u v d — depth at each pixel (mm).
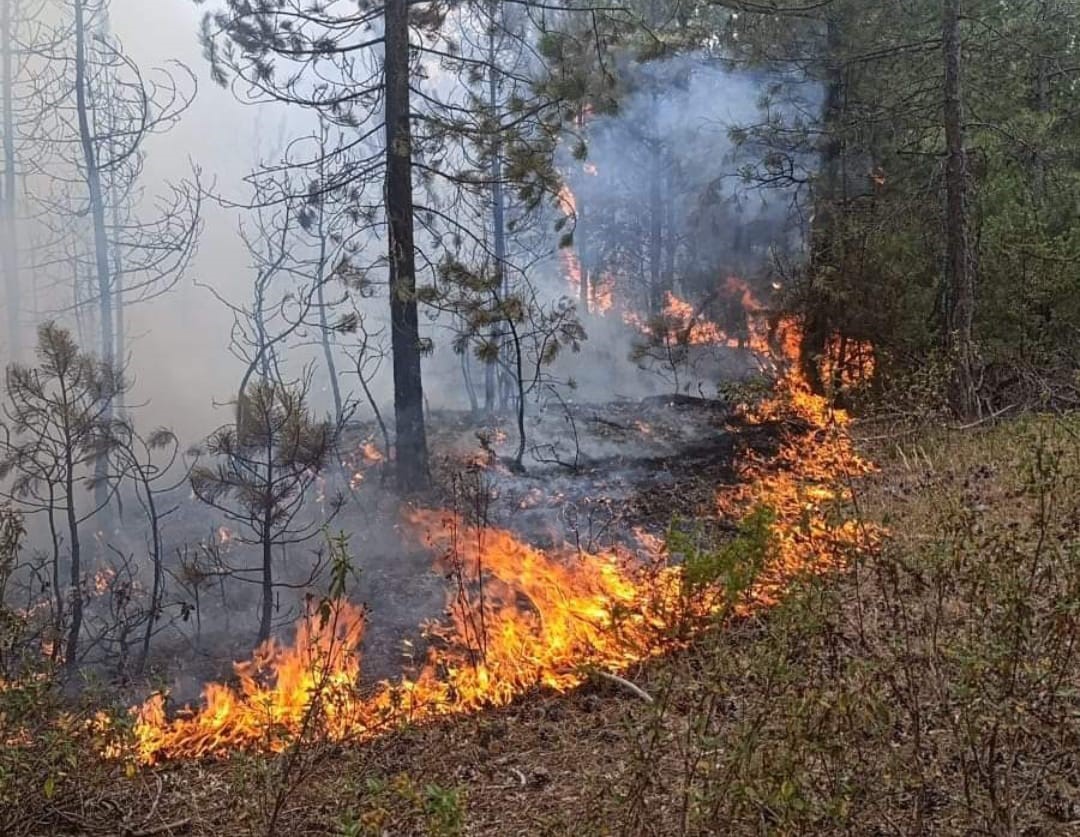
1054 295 11289
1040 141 11516
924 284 12188
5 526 5883
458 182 9867
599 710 4754
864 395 11188
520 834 3570
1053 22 12391
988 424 9641
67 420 6492
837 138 12656
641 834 3238
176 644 6957
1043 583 3645
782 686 3367
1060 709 3180
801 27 13062
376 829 2947
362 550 8406
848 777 3094
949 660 3391
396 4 9617
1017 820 3014
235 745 5016
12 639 4859
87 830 3891
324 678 4578
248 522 8211
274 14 9828
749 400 11984
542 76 10133
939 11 12023
